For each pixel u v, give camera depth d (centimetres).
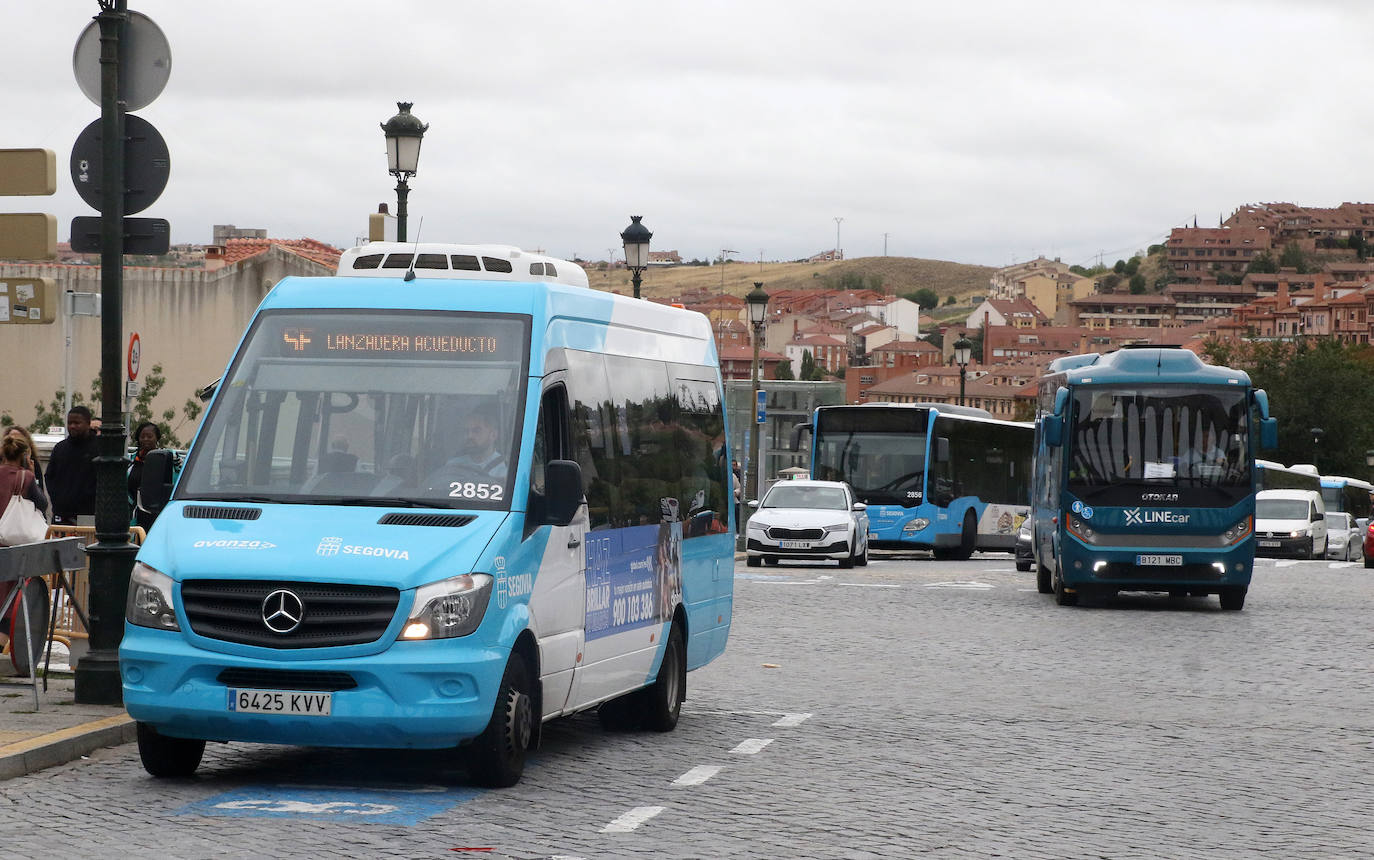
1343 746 1252
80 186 1280
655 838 862
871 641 1991
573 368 1103
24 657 1353
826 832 889
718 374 1437
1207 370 2594
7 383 5231
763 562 3794
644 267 3259
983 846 859
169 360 5375
